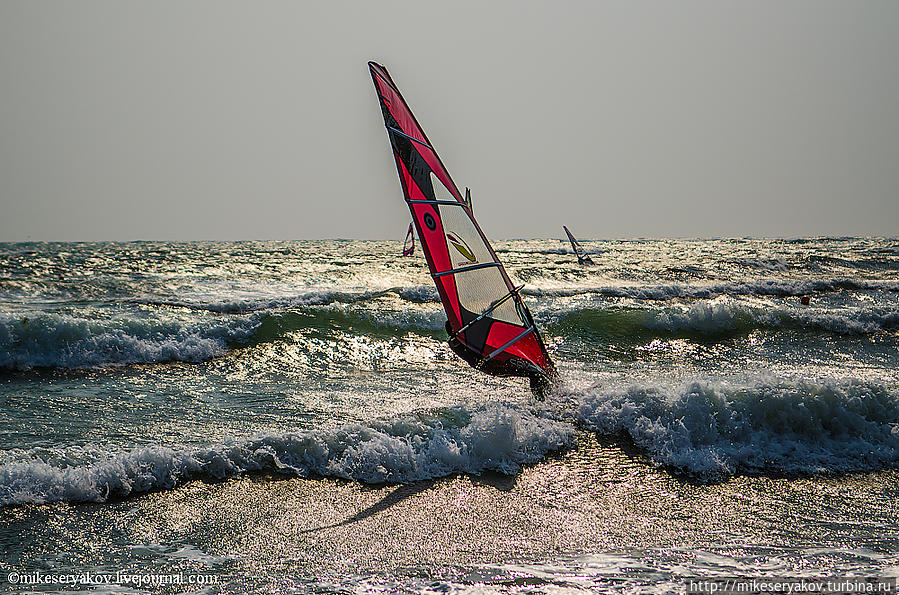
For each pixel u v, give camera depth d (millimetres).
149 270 115500
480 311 34531
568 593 19828
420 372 48188
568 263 143000
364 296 75875
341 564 21422
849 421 33656
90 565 20984
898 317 64625
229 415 36594
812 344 58938
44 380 44656
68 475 26016
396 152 32688
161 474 27234
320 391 42344
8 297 79812
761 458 31422
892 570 21359
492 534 23781
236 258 152875
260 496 26391
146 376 46219
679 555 22344
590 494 27469
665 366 51625
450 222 34000
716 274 125188
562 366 50750
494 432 31062
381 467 28891
